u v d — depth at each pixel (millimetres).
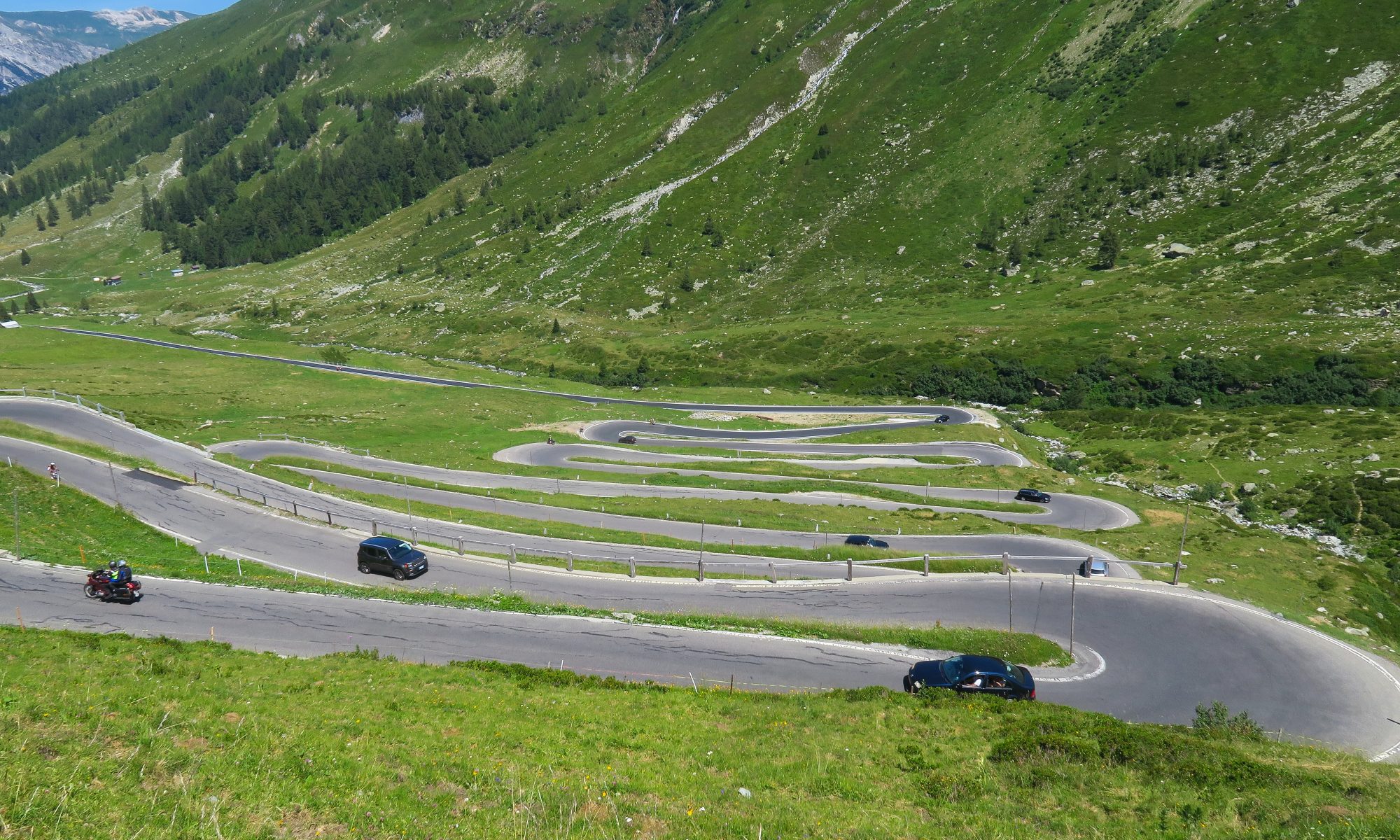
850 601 43469
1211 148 179125
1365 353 112875
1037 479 83938
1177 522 70500
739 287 197875
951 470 86312
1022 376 130500
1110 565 51062
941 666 31016
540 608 39469
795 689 32000
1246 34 197500
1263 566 52969
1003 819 16953
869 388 138375
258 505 56375
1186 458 94688
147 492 57031
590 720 23734
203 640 33469
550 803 15703
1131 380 124188
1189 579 48750
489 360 170000
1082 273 165625
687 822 15227
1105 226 177250
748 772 19172
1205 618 42438
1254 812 17312
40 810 11789
